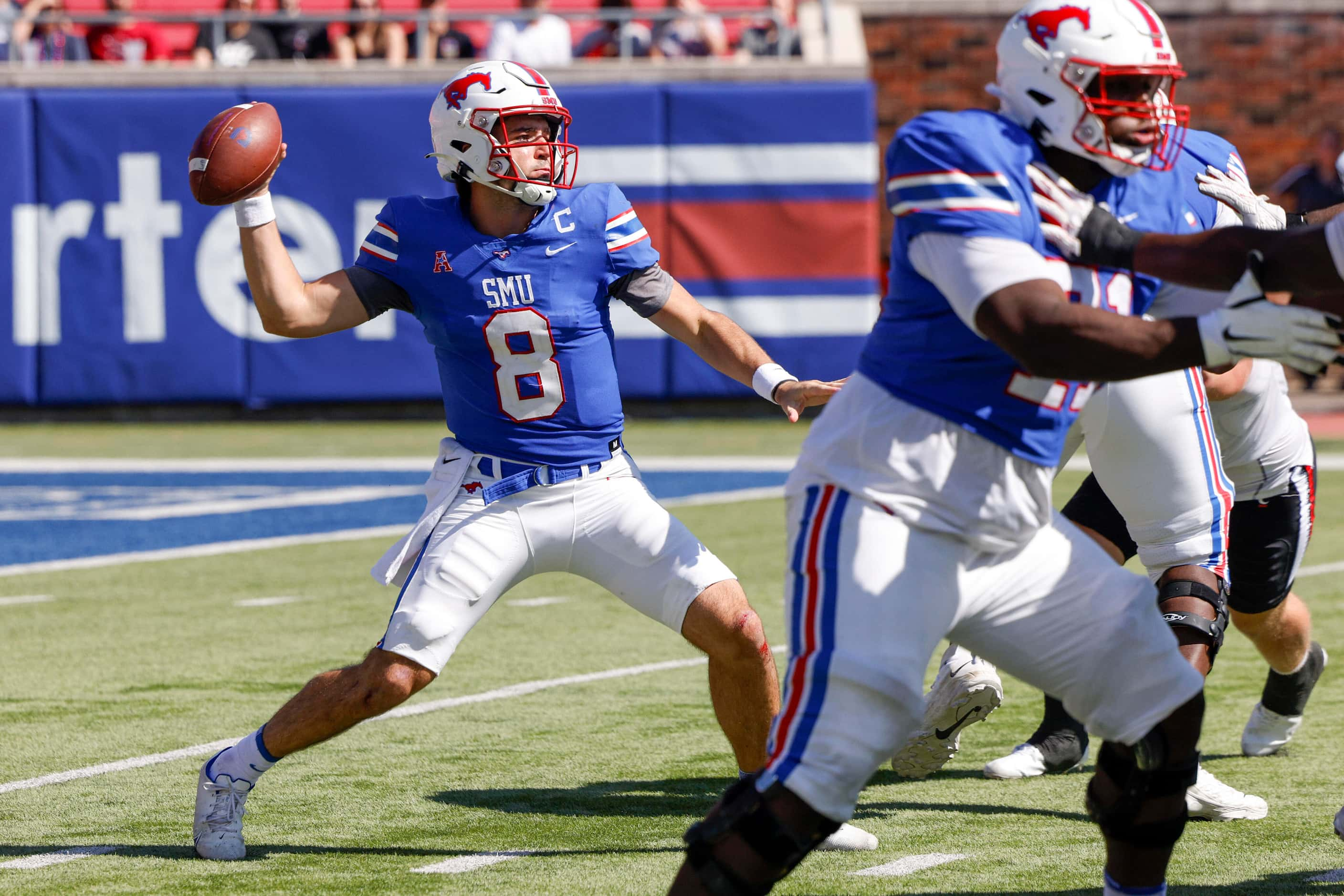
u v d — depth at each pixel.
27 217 54.34
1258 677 20.97
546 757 17.08
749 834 9.73
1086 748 16.70
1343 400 60.28
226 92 54.06
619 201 13.91
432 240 13.42
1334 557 30.30
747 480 41.56
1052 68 9.90
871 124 53.38
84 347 54.84
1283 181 61.06
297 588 27.70
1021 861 13.35
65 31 57.88
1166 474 14.19
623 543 13.54
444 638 13.33
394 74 55.00
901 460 9.99
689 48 57.91
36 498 39.72
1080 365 9.15
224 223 54.41
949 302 9.70
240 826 13.60
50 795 15.59
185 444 51.03
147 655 22.33
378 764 16.83
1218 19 61.62
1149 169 10.53
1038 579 10.32
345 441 51.25
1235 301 9.05
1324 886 12.55
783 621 24.80
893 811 15.14
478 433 13.62
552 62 55.56
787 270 53.91
